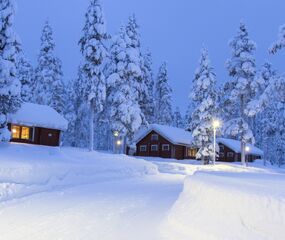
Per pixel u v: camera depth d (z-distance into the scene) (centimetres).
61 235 845
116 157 2961
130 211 1112
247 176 1070
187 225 782
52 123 3981
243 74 4112
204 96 4259
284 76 2473
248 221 674
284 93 2470
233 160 6412
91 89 3412
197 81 4312
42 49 4975
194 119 4356
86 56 3453
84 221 984
